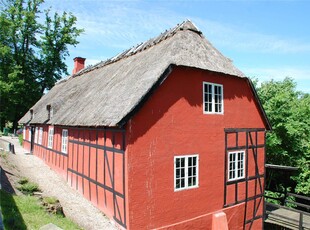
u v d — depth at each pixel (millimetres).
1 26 36031
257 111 14055
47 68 40438
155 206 9617
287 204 19875
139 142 9328
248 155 13414
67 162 14688
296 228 13406
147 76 10250
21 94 38125
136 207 9148
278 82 25797
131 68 12820
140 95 9250
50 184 14102
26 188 11477
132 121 9180
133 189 9109
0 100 36125
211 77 11781
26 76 39312
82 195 12570
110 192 10133
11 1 38500
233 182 12461
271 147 20500
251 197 13445
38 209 8977
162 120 9945
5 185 10578
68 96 17984
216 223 11227
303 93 29656
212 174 11570
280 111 20531
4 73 36406
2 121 40875
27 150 25672
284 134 20562
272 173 21406
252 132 13656
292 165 20391
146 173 9445
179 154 10391
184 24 12922
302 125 20281
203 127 11312
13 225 7008
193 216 10719
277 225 14539
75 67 26375
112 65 16703
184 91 10695
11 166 15500
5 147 22828
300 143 20266
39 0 39500
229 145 12383
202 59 11555
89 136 12039
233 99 12773
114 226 9688
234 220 12438
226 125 12336
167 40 12578
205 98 11672
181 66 10359
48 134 19047
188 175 10750
